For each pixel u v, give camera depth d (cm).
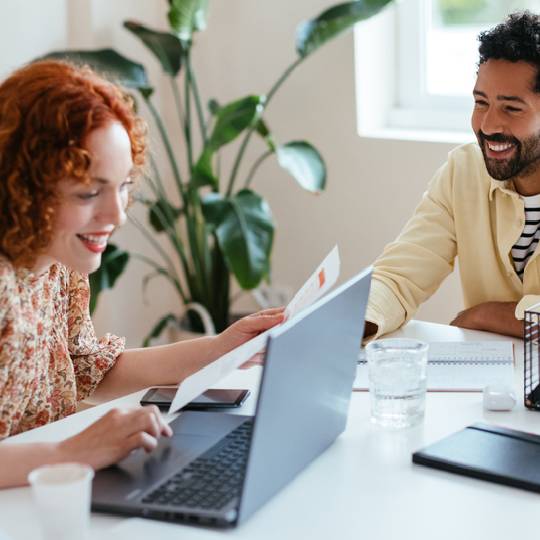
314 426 146
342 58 366
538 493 138
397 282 234
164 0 399
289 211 392
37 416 173
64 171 147
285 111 384
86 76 158
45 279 173
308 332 134
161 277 414
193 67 400
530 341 169
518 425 163
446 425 163
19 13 352
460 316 231
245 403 174
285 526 130
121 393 190
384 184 365
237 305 411
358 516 133
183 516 131
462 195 244
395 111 379
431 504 136
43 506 114
